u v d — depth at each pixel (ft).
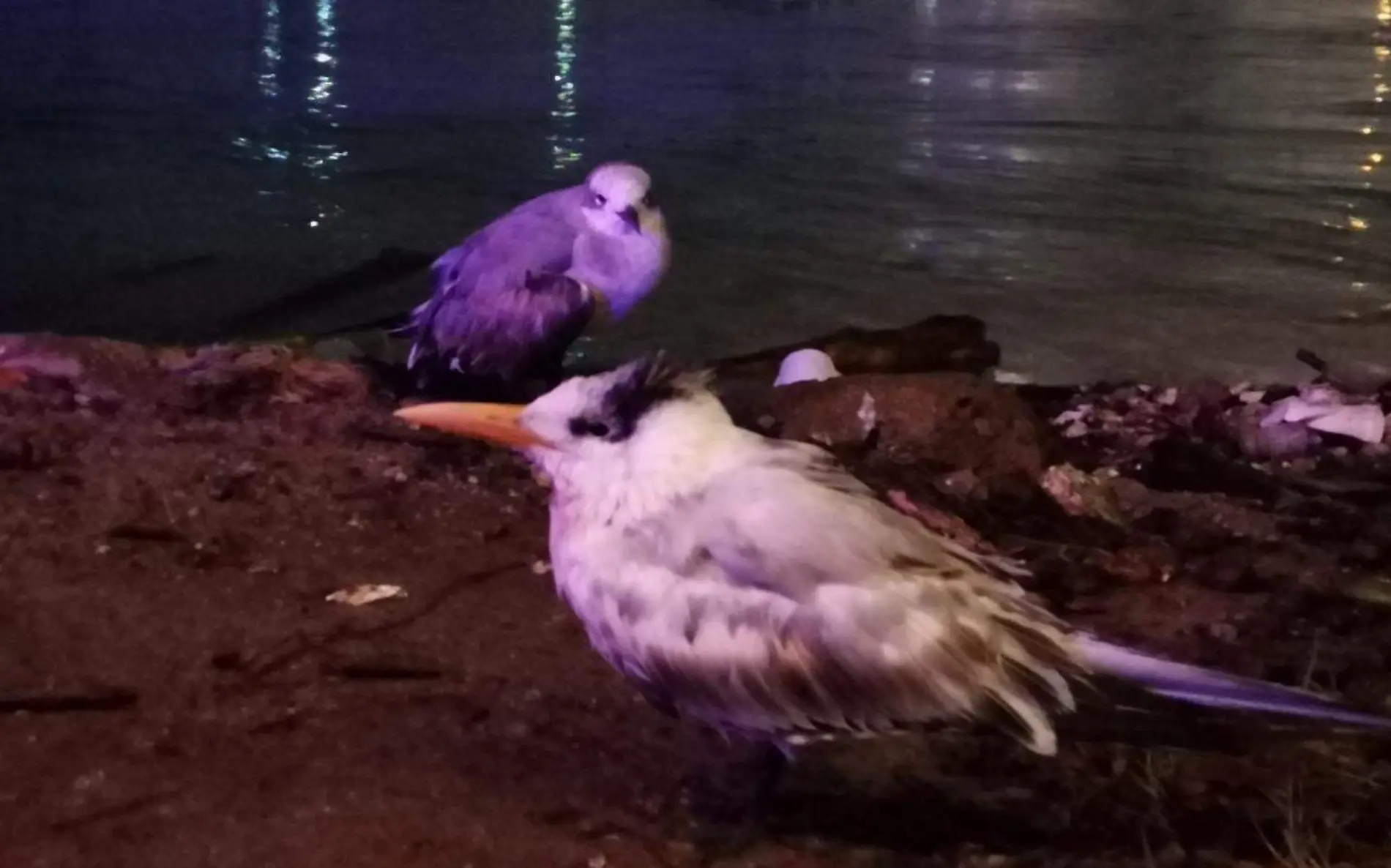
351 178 9.68
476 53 15.28
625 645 2.18
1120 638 3.01
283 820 2.23
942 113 12.25
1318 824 2.31
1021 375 6.04
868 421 3.87
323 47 15.38
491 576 3.17
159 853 2.13
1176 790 2.42
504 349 4.67
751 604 2.10
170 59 14.15
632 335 6.41
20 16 16.46
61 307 6.88
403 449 3.95
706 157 10.46
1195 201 9.36
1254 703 2.02
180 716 2.53
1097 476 4.08
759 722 2.14
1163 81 14.03
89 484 3.46
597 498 2.19
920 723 2.08
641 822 2.28
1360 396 4.93
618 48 15.81
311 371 4.52
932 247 8.13
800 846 2.24
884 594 2.07
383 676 2.71
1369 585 3.34
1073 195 9.48
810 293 7.21
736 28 17.62
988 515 3.59
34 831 2.18
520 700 2.65
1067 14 19.31
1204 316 6.91
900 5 19.85
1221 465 4.13
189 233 8.20
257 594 3.00
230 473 3.58
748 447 2.20
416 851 2.16
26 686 2.57
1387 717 2.09
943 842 2.28
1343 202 9.35
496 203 9.09
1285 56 15.74
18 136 10.57
